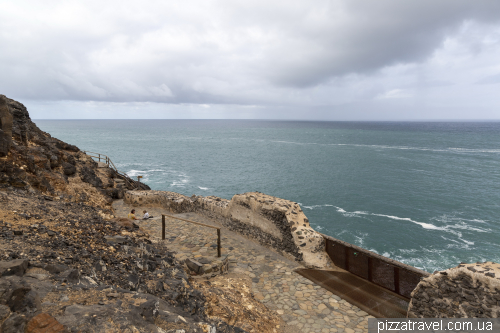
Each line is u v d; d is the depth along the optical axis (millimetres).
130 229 9516
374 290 7918
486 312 5320
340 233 34062
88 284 4516
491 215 39844
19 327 2904
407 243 31500
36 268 4477
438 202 45469
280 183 58938
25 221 6836
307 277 8688
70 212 9008
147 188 29516
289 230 9977
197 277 8117
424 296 6336
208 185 58094
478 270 5543
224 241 11375
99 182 18984
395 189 53438
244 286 8070
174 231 12453
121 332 3252
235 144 135625
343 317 6855
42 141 16875
